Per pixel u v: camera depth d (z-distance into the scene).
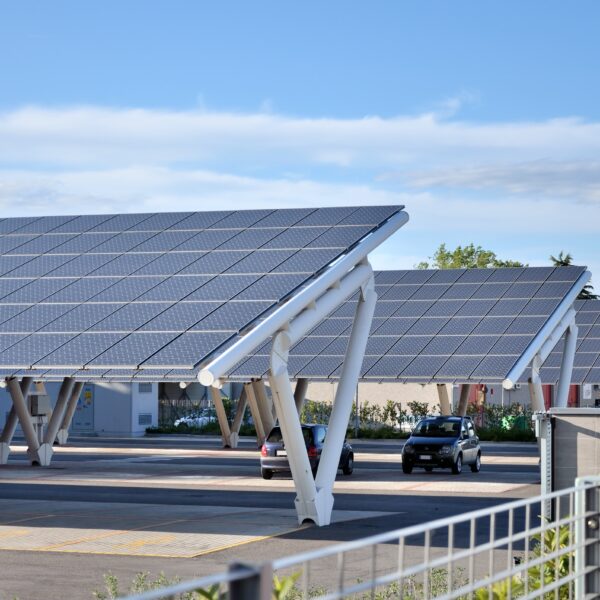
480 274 47.12
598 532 9.55
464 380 37.31
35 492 30.05
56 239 29.09
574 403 76.88
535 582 9.97
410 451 38.47
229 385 81.19
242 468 40.47
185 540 20.45
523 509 26.39
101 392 65.94
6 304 24.92
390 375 38.31
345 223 26.58
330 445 23.52
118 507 26.16
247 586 4.68
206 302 23.23
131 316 23.25
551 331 41.19
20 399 40.12
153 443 58.56
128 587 15.66
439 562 7.06
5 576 16.59
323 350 40.66
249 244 26.31
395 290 46.69
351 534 21.39
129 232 28.84
